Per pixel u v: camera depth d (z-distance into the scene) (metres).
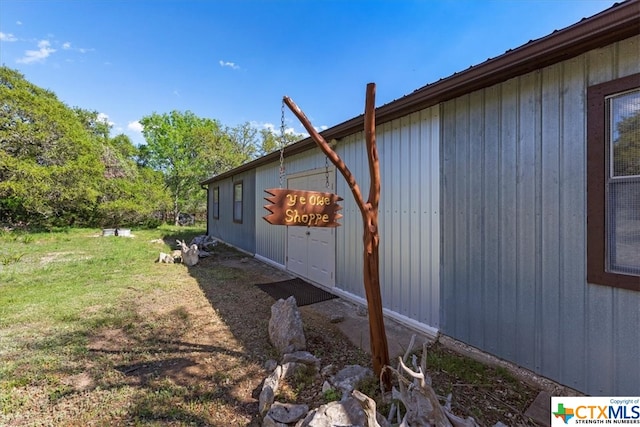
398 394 1.78
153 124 21.58
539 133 2.34
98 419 1.98
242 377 2.46
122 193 15.73
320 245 5.31
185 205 20.39
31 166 11.77
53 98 14.30
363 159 4.25
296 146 5.50
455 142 2.97
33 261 7.30
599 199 2.02
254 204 8.40
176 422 1.94
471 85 2.65
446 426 1.55
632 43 1.87
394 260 3.71
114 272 6.29
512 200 2.52
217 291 5.01
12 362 2.70
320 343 3.06
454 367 2.57
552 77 2.26
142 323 3.64
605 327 2.01
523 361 2.45
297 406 1.92
